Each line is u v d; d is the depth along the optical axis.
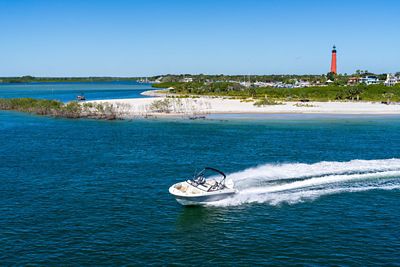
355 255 28.17
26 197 40.50
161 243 30.00
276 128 95.31
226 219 34.78
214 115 122.00
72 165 55.00
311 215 35.66
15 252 28.25
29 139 78.75
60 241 30.12
